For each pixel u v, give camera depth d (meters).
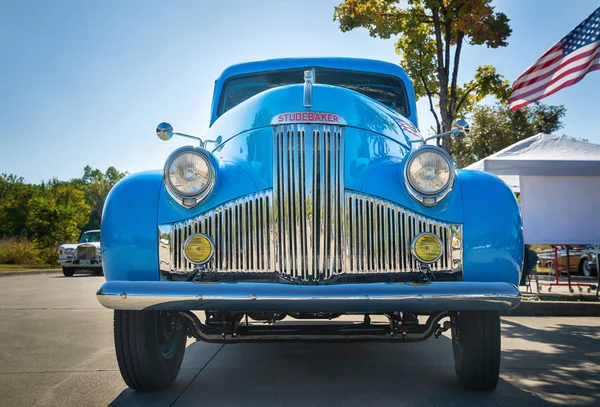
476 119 27.75
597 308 7.20
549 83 7.60
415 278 2.94
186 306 2.74
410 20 8.64
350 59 5.15
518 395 3.35
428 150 2.97
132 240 2.97
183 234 2.96
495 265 2.93
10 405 3.24
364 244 2.92
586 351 4.78
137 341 3.18
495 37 8.01
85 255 17.31
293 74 5.11
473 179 3.11
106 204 3.11
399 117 3.86
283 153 2.97
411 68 9.58
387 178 3.03
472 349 3.22
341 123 3.06
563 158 8.41
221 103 5.16
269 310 2.75
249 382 3.71
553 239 8.66
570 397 3.32
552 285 10.12
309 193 2.91
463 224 2.95
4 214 44.03
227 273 2.93
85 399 3.35
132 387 3.40
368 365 4.23
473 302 2.70
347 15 8.75
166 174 2.97
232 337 3.25
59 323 6.46
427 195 2.94
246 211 2.94
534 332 5.82
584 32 7.37
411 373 3.95
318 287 2.68
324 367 4.17
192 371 4.04
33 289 11.41
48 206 24.05
